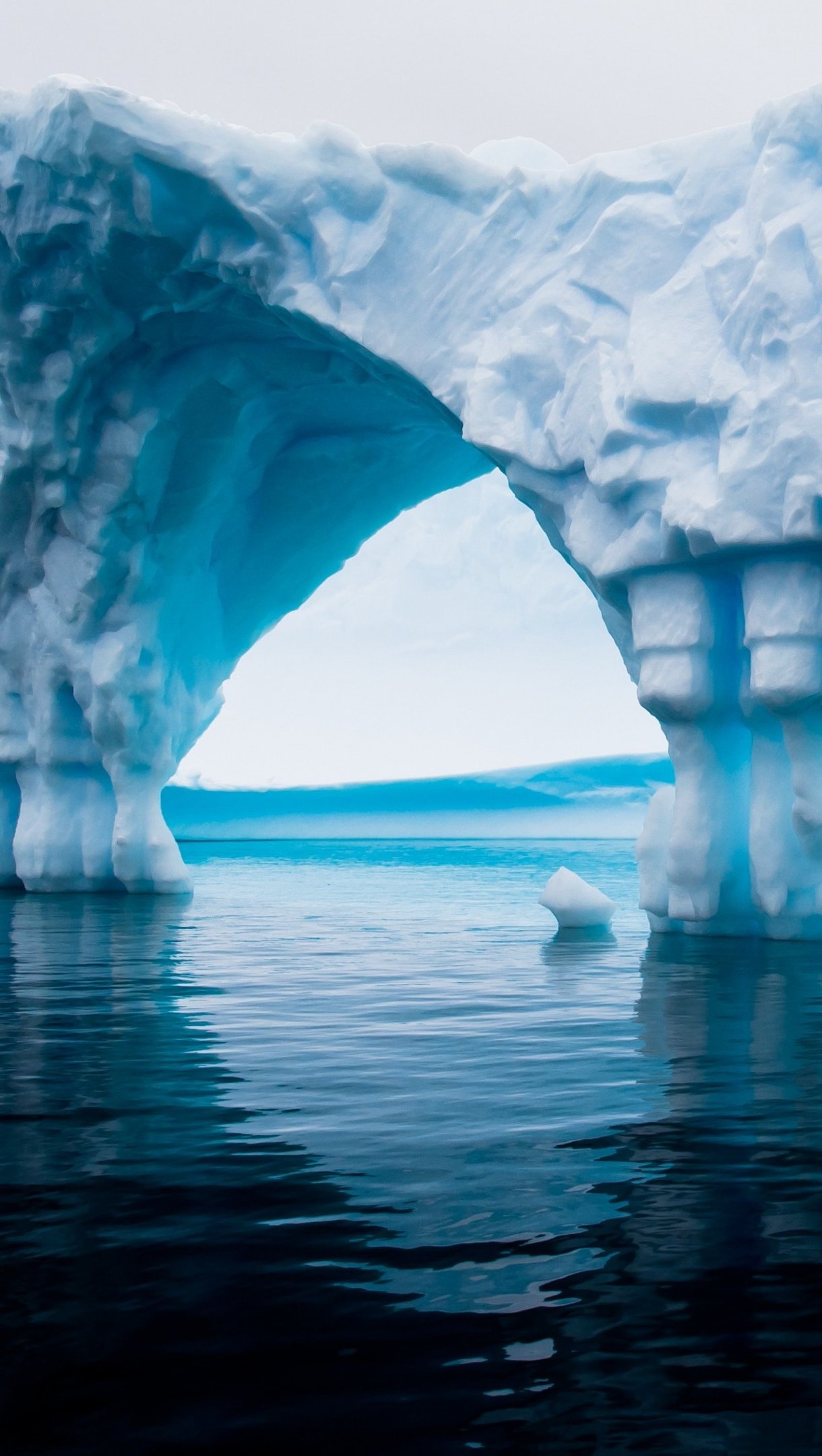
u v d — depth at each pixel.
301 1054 4.48
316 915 11.03
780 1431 1.77
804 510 7.24
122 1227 2.57
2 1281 2.28
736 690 8.24
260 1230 2.55
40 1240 2.49
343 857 24.94
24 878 13.07
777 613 7.56
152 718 12.69
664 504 7.88
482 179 9.44
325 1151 3.15
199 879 17.53
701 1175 2.95
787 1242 2.48
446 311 9.43
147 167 9.49
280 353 11.21
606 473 8.23
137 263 10.27
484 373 9.06
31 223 10.25
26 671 12.90
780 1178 2.92
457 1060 4.37
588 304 8.80
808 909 8.14
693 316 8.20
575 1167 3.01
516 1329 2.08
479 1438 1.74
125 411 11.44
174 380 11.48
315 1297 2.21
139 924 9.96
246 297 10.42
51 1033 4.92
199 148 9.45
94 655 12.27
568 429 8.55
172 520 12.42
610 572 8.36
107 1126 3.41
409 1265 2.35
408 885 16.06
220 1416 1.79
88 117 9.27
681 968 7.09
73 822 13.02
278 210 9.59
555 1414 1.81
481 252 9.40
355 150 9.52
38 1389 1.87
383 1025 5.14
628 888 16.16
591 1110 3.62
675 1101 3.73
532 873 19.22
